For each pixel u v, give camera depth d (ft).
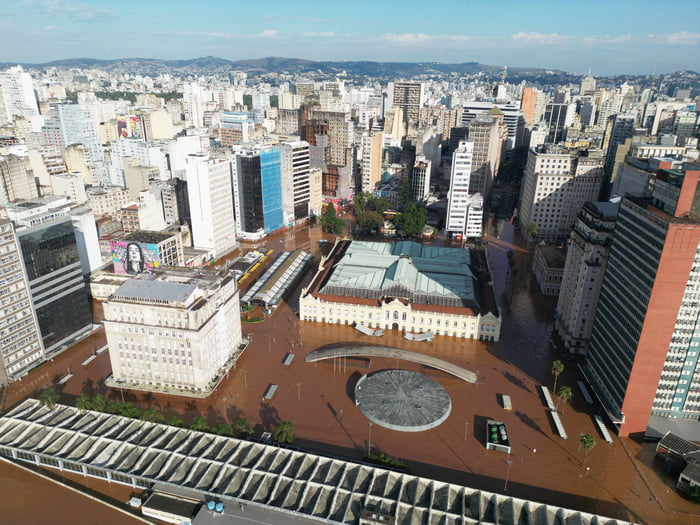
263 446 490.49
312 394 599.16
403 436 530.68
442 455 505.25
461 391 611.06
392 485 449.89
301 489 443.73
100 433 507.30
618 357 543.39
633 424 530.68
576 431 544.21
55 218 649.61
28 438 500.74
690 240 452.76
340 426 543.80
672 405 540.11
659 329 489.67
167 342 574.15
